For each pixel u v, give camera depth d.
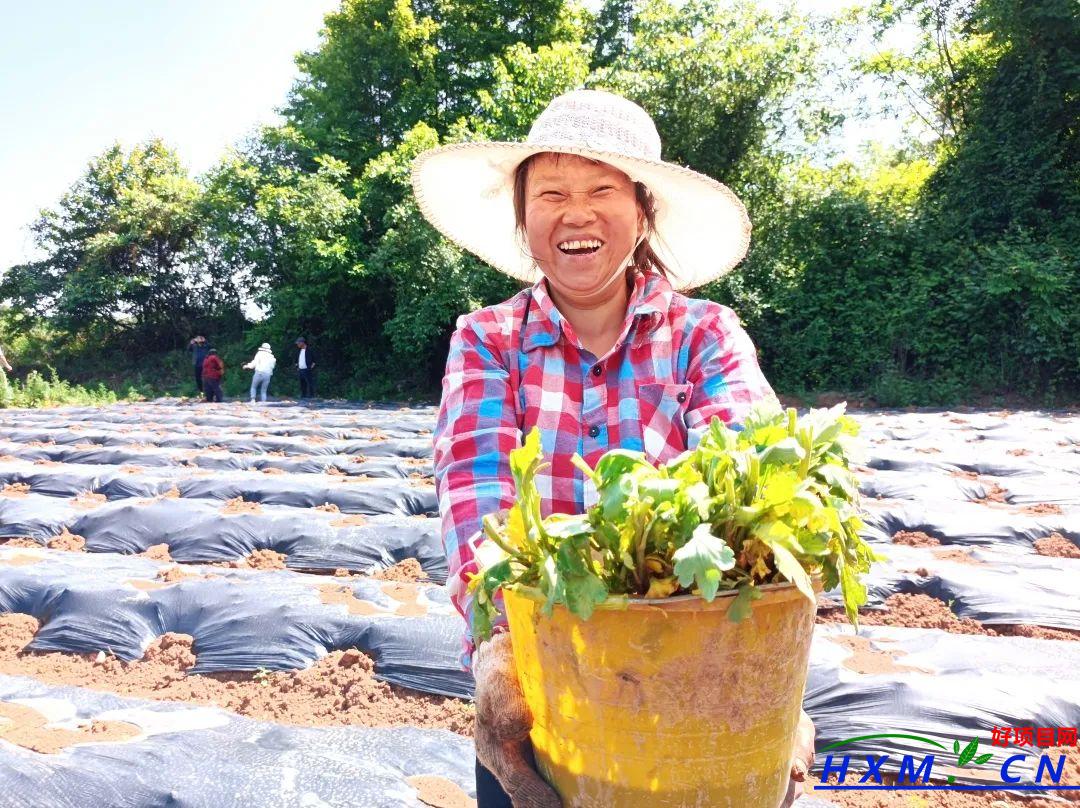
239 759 2.48
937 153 18.44
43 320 26.11
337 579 4.12
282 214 19.41
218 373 17.33
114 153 26.62
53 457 8.08
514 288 17.89
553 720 1.00
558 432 1.39
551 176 1.37
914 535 4.77
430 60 21.36
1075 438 8.44
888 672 2.96
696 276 1.76
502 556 0.98
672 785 0.94
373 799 2.32
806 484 0.93
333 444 8.59
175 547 4.75
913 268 15.21
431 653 3.23
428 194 1.66
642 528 0.91
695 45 15.87
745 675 0.93
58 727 2.70
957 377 14.41
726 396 1.36
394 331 18.22
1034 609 3.56
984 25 15.20
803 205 16.34
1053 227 14.62
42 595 3.84
